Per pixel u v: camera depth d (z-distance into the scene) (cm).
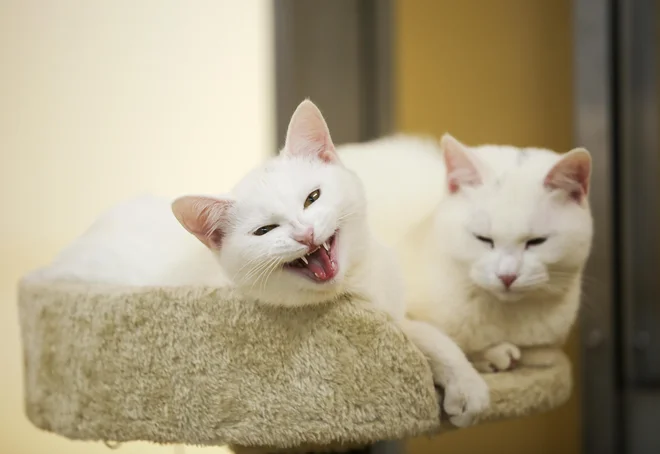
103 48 184
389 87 191
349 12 192
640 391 186
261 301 94
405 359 93
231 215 94
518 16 189
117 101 185
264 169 98
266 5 188
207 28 187
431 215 127
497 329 121
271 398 94
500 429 194
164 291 95
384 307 103
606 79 179
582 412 184
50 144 183
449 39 192
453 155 119
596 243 180
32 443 184
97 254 112
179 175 188
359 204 98
